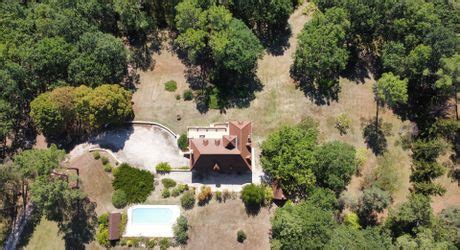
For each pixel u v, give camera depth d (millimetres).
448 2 101500
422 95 103312
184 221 90812
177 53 107062
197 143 93688
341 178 91188
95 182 94812
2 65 95125
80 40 97312
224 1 102688
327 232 84938
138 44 107688
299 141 92312
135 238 91500
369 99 103062
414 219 86562
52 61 94188
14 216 93062
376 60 106750
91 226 92375
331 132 99938
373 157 98438
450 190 96000
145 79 104188
